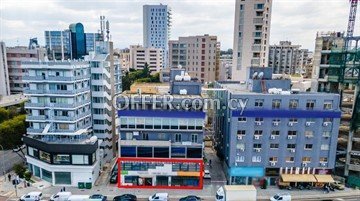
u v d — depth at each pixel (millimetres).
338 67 60219
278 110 51781
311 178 53031
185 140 52344
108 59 67250
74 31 160500
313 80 67375
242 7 100375
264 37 101375
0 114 76812
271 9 101312
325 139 53250
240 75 104625
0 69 105625
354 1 67562
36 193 49125
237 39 103438
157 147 52062
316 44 65938
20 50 109938
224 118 59375
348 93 58844
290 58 174250
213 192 52531
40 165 56812
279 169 54219
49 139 58250
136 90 58844
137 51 184000
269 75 59250
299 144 53125
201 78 135750
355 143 56531
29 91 56750
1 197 50031
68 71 55500
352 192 53031
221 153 63000
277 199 47750
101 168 61812
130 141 51906
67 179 54906
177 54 137875
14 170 59500
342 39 60500
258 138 52625
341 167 58344
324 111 52031
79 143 54875
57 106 56625
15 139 63469
